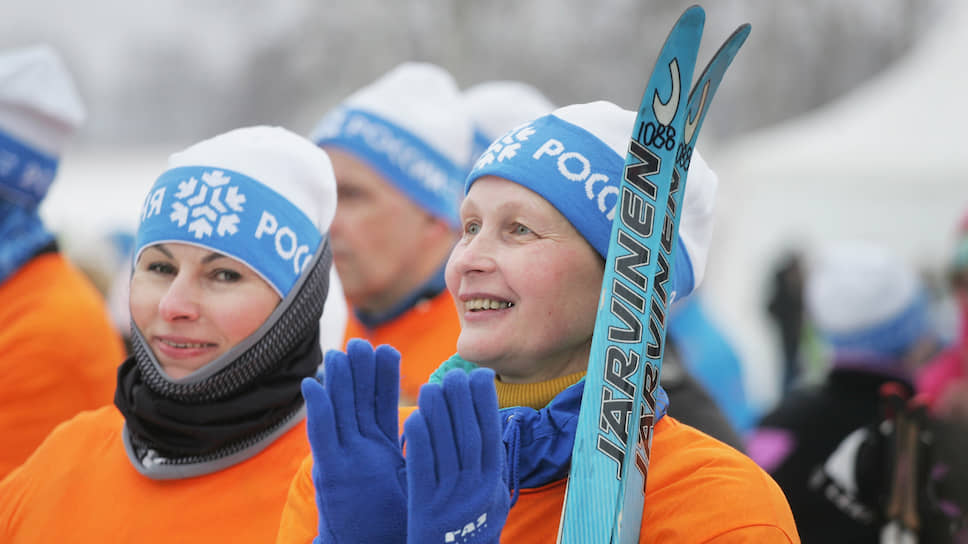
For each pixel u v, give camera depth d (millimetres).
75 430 6652
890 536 8156
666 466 4703
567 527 4328
